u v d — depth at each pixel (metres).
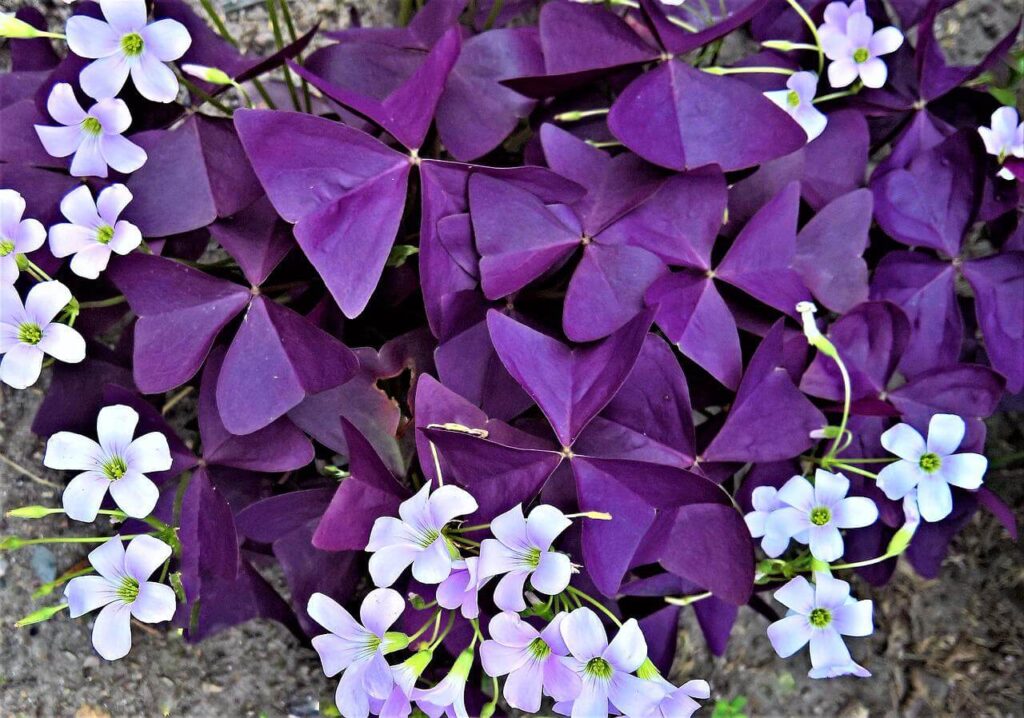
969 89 0.31
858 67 0.30
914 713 0.36
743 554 0.28
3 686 0.33
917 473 0.29
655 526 0.28
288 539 0.29
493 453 0.27
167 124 0.29
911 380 0.30
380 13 0.35
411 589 0.28
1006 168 0.30
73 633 0.34
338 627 0.26
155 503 0.28
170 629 0.34
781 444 0.29
